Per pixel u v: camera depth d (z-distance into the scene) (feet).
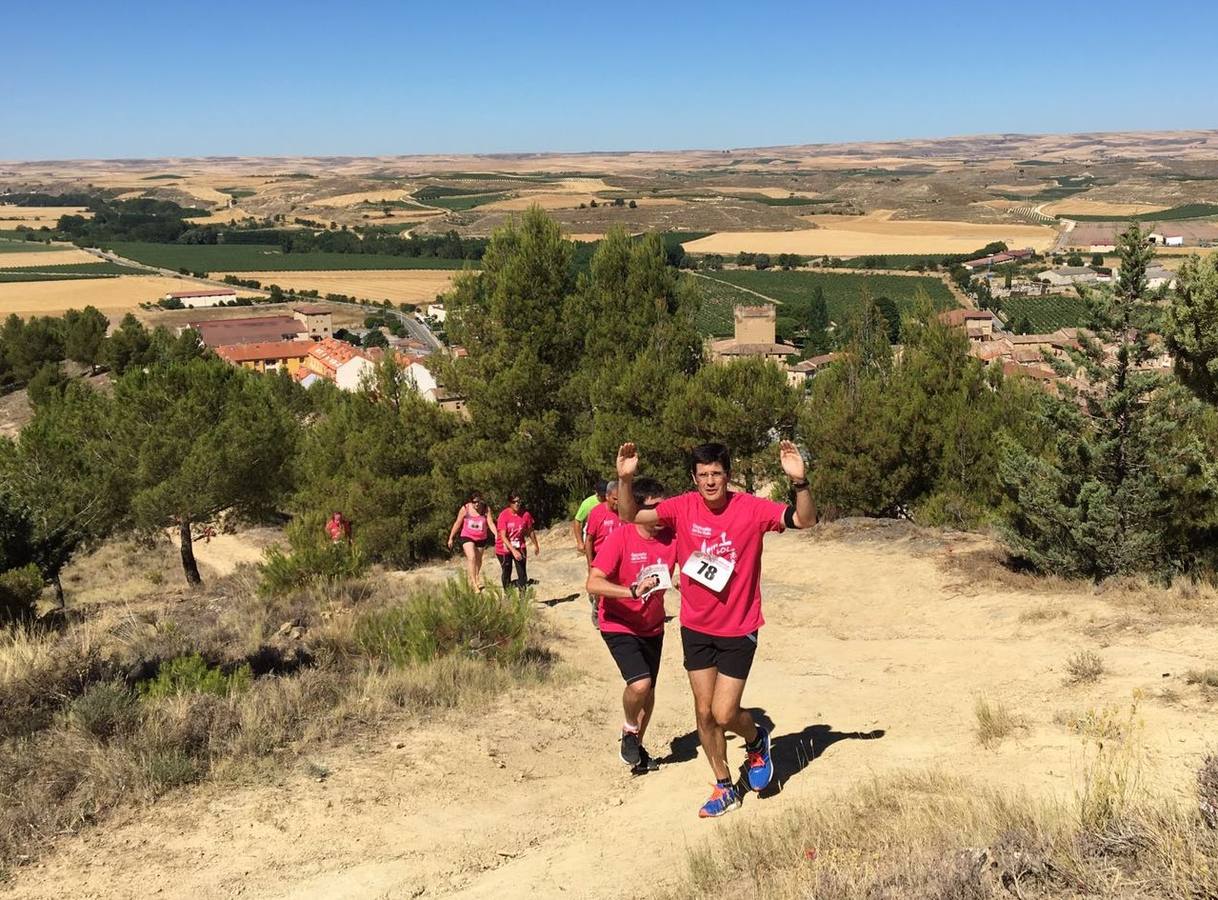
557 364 83.92
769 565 57.00
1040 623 36.60
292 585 48.44
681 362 82.69
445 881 17.20
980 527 58.90
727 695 18.61
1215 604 34.22
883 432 64.23
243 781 21.25
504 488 80.79
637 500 20.44
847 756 22.63
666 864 16.83
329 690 27.89
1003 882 12.57
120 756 21.07
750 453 74.02
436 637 33.94
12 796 19.40
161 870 17.30
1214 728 20.38
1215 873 11.25
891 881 12.89
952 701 27.40
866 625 42.29
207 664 29.30
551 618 45.73
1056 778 18.44
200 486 76.84
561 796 21.75
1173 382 40.52
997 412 65.31
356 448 84.74
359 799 20.72
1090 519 41.16
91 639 29.76
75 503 72.64
